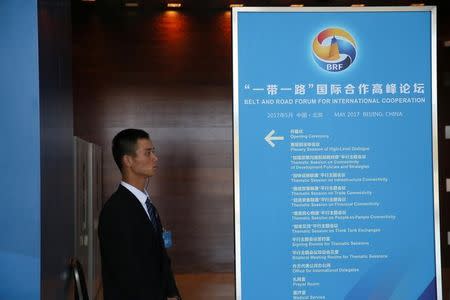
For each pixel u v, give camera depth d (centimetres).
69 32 321
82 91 909
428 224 282
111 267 276
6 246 207
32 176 208
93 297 632
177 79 921
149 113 919
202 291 806
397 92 280
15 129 208
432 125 282
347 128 280
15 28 208
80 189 534
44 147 216
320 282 281
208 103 925
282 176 279
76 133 909
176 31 920
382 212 281
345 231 281
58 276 246
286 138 279
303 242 280
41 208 209
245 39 277
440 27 915
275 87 278
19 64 208
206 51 923
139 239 277
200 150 927
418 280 282
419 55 281
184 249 926
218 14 923
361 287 282
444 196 905
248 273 279
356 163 281
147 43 916
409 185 281
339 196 281
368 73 281
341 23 279
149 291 277
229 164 929
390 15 280
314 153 279
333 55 279
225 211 930
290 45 278
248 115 278
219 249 927
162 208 924
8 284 206
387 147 281
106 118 912
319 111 280
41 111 212
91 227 616
